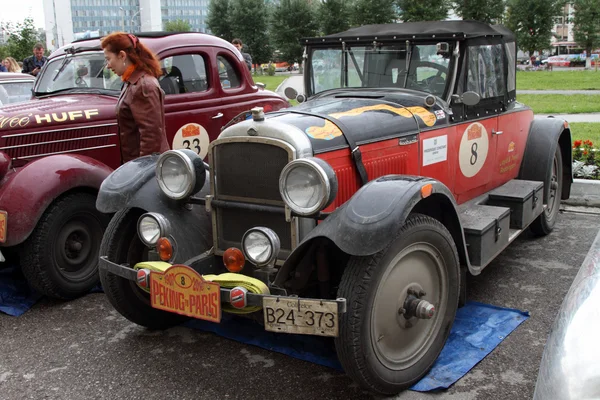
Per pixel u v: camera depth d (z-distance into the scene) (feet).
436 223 10.47
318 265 10.36
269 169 10.57
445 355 11.30
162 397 10.35
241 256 10.32
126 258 12.28
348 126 11.45
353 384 10.56
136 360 11.69
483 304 13.41
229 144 10.92
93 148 17.02
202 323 13.14
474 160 14.88
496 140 15.81
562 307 7.72
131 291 12.17
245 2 158.81
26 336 12.92
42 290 14.44
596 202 21.74
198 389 10.56
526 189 15.75
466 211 13.73
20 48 80.07
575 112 46.68
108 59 14.65
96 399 10.36
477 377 10.63
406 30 14.40
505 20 154.20
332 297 10.86
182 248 11.37
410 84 14.33
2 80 25.61
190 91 19.69
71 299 14.99
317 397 10.19
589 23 163.84
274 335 12.37
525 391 10.14
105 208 11.88
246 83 21.70
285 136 10.33
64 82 19.45
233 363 11.43
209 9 166.81
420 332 10.66
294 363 11.35
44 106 16.81
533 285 14.73
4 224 13.61
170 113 18.80
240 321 13.16
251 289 9.61
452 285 11.07
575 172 23.11
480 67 14.62
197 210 12.09
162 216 11.18
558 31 242.17
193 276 9.94
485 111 15.14
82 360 11.75
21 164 15.65
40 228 14.10
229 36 164.45
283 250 10.77
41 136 15.96
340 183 11.07
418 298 10.37
